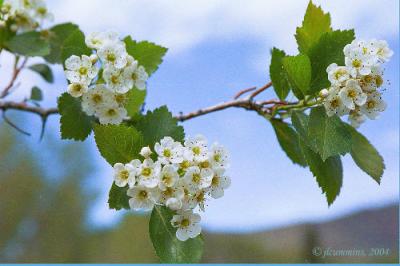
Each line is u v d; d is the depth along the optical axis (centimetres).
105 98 44
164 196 40
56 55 51
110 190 42
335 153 42
